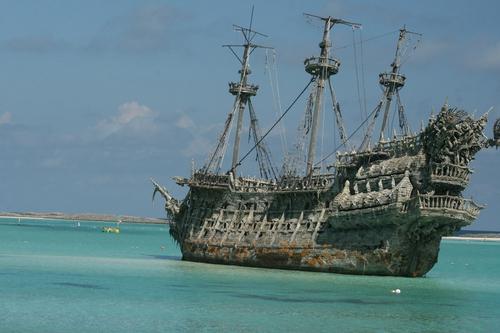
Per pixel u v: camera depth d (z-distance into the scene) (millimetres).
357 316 68312
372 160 104812
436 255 102062
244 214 120875
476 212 97062
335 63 121438
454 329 63500
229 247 120125
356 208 100938
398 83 120688
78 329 59062
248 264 116688
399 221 95562
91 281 92188
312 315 68188
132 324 61688
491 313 73250
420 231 96500
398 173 98875
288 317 66625
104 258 138750
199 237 127250
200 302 74875
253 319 65250
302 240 109125
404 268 100625
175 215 137125
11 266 110375
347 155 106688
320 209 108938
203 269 112125
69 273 101938
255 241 116188
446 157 94000
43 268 108625
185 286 88438
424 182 95312
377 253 99000
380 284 93375
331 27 121812
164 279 96188
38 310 67688
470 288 97312
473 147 95750
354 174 106312
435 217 93625
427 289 92062
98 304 72312
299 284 91438
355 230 102625
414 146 98500
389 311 72062
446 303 79375
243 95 139500
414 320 67312
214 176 126938
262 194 118500
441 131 92812
